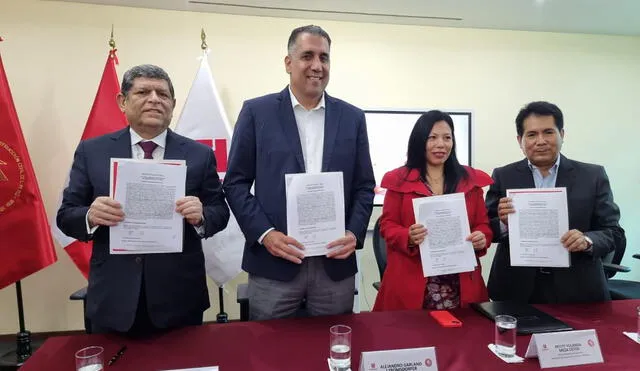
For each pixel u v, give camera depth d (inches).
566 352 39.8
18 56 100.2
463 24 118.2
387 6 104.0
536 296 63.3
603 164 132.6
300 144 56.1
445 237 55.2
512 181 65.2
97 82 104.1
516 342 44.3
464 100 123.5
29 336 92.6
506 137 126.6
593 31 125.6
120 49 104.6
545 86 127.6
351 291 58.5
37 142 102.0
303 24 113.0
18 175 82.0
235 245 97.8
